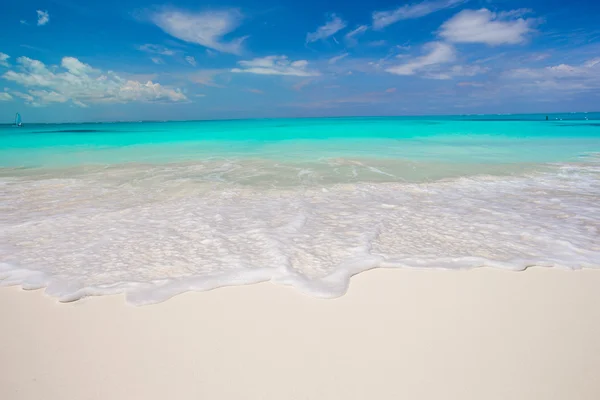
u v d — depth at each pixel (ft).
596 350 8.60
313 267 13.38
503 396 7.18
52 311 10.62
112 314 10.41
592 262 13.84
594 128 89.04
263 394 7.27
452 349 8.64
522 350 8.59
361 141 63.72
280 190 26.04
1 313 10.52
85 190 26.07
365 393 7.26
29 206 21.93
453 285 12.01
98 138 70.79
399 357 8.35
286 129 98.17
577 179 29.63
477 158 41.55
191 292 11.63
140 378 7.78
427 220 19.13
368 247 15.19
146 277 12.72
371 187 27.04
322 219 19.27
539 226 18.06
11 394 7.37
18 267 13.57
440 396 7.18
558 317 10.07
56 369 8.12
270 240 15.92
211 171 33.50
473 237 16.60
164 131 92.17
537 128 91.35
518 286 11.96
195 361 8.30
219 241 16.10
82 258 14.39
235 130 94.99
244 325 9.75
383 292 11.53
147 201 23.07
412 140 64.44
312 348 8.72
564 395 7.20
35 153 48.03
